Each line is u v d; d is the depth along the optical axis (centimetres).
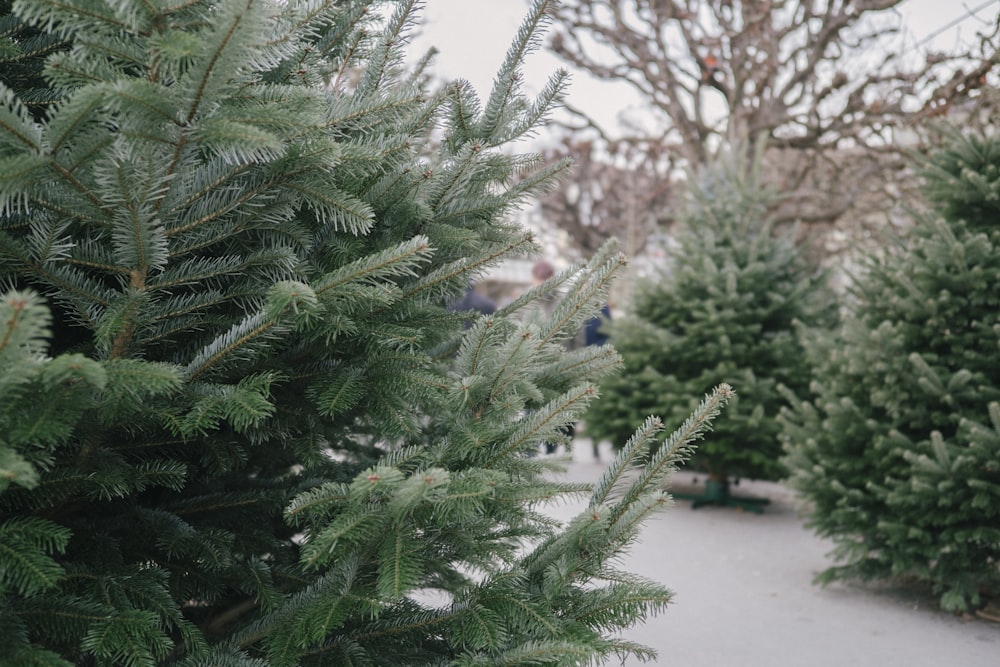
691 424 183
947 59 809
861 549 418
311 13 167
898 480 402
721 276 663
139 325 156
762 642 349
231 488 212
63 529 139
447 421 195
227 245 174
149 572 168
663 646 342
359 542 166
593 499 189
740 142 966
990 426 384
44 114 170
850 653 337
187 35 123
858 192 1025
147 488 194
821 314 693
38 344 126
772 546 538
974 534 364
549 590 179
